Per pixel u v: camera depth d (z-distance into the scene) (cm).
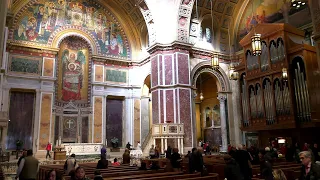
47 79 2178
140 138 2448
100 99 2378
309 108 1503
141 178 738
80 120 2309
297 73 1592
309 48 1579
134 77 2544
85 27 2417
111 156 2227
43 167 1227
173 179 734
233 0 2364
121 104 2520
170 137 1898
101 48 2455
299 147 1463
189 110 2041
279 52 1698
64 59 2342
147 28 2297
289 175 922
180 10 2130
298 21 1927
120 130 2462
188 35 2159
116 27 2561
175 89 2027
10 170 1567
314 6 952
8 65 2062
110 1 2531
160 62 2098
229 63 2402
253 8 2305
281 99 1652
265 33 1795
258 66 1825
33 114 2144
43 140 2100
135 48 2597
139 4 2245
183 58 2092
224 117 2280
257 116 1798
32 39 2186
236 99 2327
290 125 1573
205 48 2291
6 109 2006
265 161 728
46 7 2284
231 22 2473
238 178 668
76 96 2341
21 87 2088
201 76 2841
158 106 2042
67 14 2359
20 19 2169
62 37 2295
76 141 2261
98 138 2309
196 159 930
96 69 2405
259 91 1814
